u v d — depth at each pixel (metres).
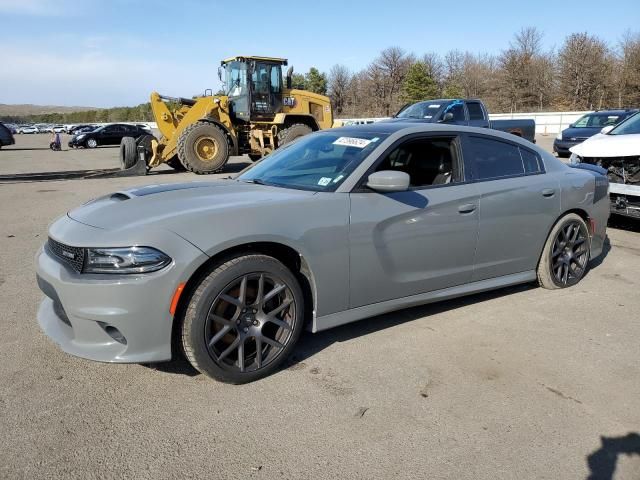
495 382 3.10
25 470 2.33
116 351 2.77
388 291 3.56
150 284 2.70
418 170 3.93
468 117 13.25
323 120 16.11
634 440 2.57
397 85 68.25
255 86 14.91
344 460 2.41
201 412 2.78
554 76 56.22
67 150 31.05
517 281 4.41
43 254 3.11
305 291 3.34
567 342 3.64
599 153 6.71
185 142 13.92
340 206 3.29
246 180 3.90
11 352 3.46
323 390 3.00
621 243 6.56
